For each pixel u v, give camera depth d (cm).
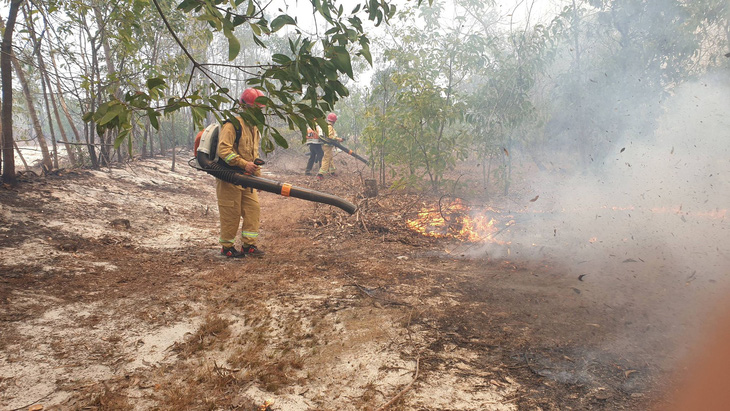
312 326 306
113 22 749
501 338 284
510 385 231
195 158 474
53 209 559
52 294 342
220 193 486
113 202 667
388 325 307
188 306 337
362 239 584
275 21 248
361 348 274
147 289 373
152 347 274
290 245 557
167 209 702
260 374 241
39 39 693
